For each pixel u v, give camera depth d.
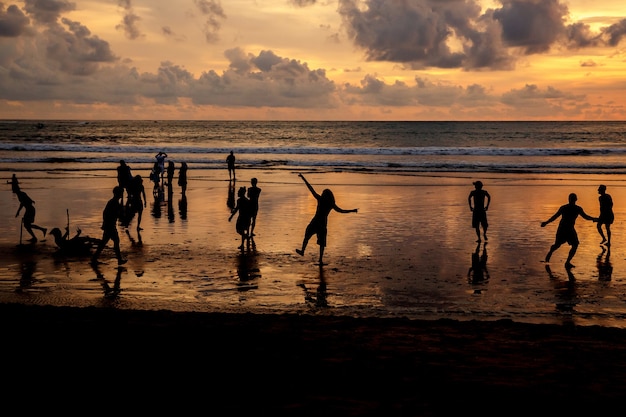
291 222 17.94
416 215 19.48
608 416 4.57
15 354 6.30
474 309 9.10
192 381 5.39
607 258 13.06
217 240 14.91
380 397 4.95
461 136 105.56
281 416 4.46
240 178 32.09
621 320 8.58
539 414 4.59
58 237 13.06
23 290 10.01
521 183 30.12
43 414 4.51
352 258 12.88
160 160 24.72
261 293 10.00
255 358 6.21
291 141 89.19
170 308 9.02
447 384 5.34
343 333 7.37
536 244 14.65
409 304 9.37
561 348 6.77
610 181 31.05
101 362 6.02
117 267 11.84
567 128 145.12
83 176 31.84
